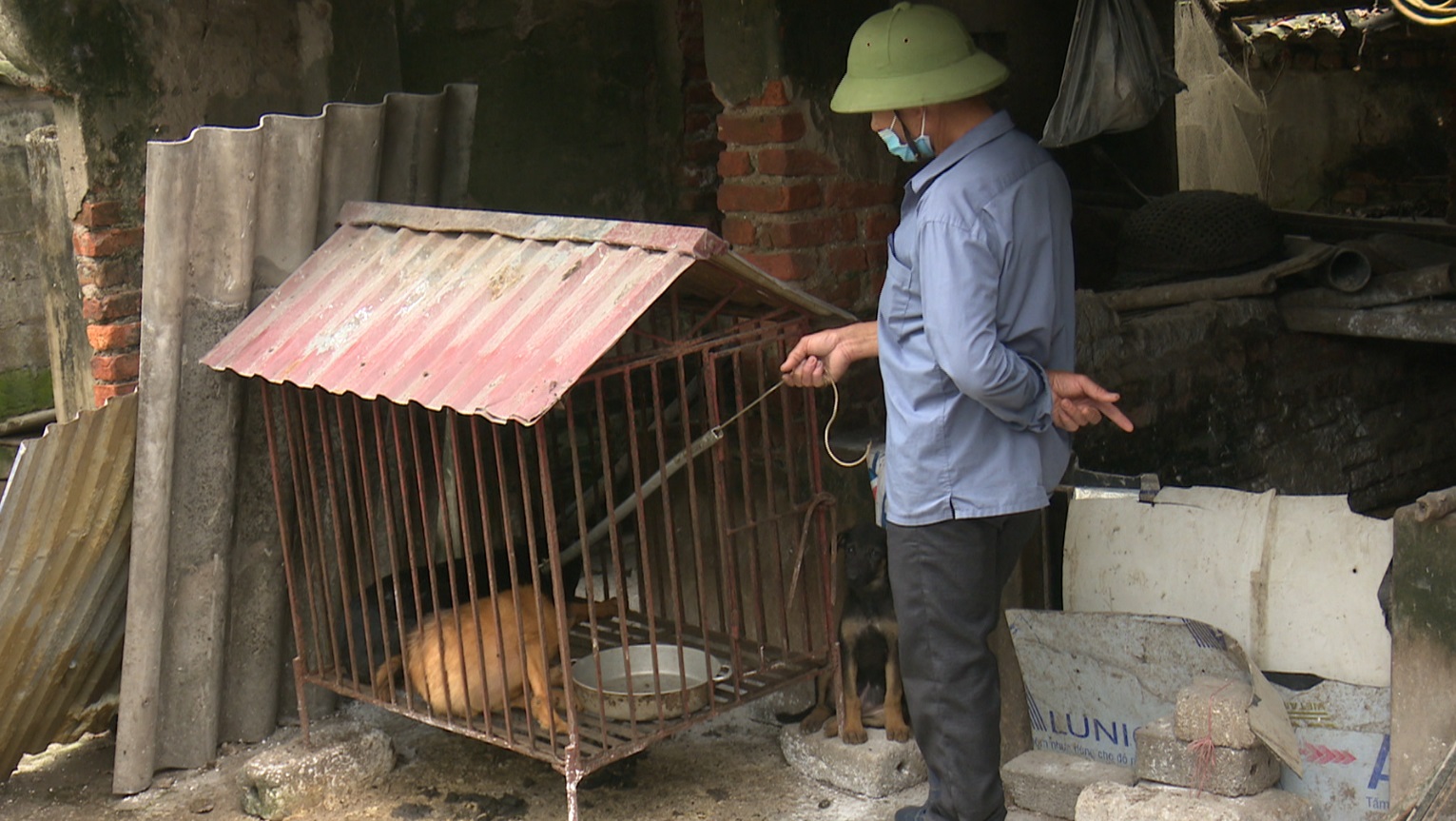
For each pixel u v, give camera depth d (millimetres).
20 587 4035
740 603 4453
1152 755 3428
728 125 4594
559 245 3723
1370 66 11398
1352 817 3383
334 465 4242
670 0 5906
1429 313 5160
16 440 7500
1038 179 3049
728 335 3768
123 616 4391
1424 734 3098
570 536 5012
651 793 4094
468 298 3742
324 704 4766
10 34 4109
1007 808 3793
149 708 4281
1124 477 3957
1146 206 5809
